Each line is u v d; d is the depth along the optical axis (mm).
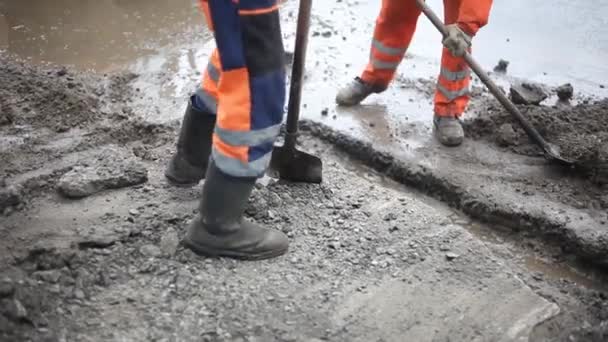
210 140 3420
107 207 3373
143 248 3082
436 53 5227
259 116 2734
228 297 2859
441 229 3410
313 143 4258
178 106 4426
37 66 4840
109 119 4246
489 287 3055
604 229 3434
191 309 2781
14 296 2648
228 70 2652
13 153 3789
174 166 3537
